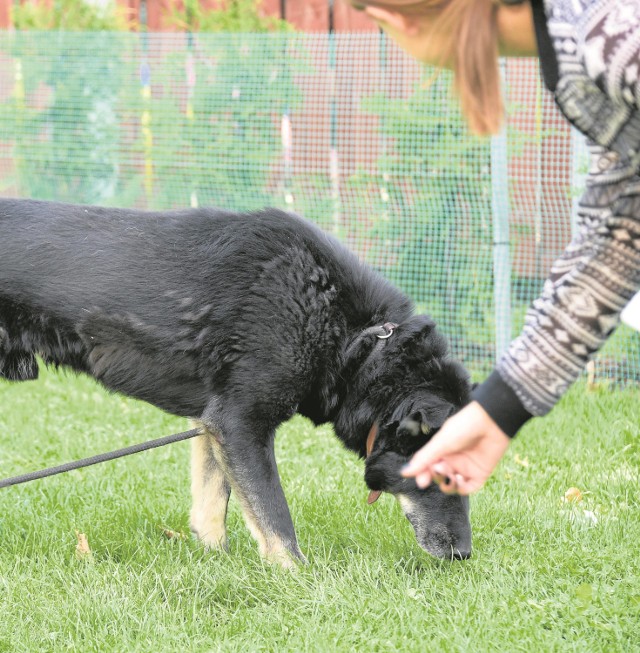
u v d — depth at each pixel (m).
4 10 8.13
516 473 4.46
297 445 4.98
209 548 3.69
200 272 3.56
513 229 6.31
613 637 2.76
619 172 1.75
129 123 7.04
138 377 3.65
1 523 3.89
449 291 6.48
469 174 6.29
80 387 6.22
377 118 6.48
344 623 2.96
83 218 3.62
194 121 6.91
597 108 1.63
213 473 3.76
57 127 7.17
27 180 7.29
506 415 1.80
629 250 1.75
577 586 3.11
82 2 7.70
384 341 3.60
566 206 6.18
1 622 2.96
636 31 1.51
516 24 1.63
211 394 3.60
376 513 3.99
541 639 2.75
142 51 6.95
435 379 3.53
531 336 1.79
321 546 3.69
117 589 3.21
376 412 3.58
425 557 3.57
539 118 6.10
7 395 5.99
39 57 7.14
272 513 3.50
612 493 4.17
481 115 1.60
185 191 7.00
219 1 7.47
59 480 4.46
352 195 6.62
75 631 2.94
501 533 3.78
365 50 6.47
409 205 6.49
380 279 3.80
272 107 6.73
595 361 6.16
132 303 3.54
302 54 6.62
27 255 3.54
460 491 1.90
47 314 3.57
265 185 6.83
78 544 3.65
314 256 3.63
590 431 5.09
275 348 3.50
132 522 3.91
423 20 1.60
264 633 2.95
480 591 3.11
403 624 2.91
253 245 3.58
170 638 2.88
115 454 3.37
